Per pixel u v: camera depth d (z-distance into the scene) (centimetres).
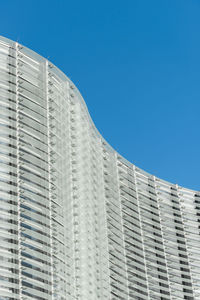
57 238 8244
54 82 9712
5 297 7181
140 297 10525
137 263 10938
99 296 9031
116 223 10781
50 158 8794
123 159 11956
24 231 7738
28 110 8838
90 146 10444
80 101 10325
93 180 10244
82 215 9112
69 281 8175
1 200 7762
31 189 8194
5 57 9019
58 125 9369
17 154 8238
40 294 7550
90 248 9031
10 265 7388
